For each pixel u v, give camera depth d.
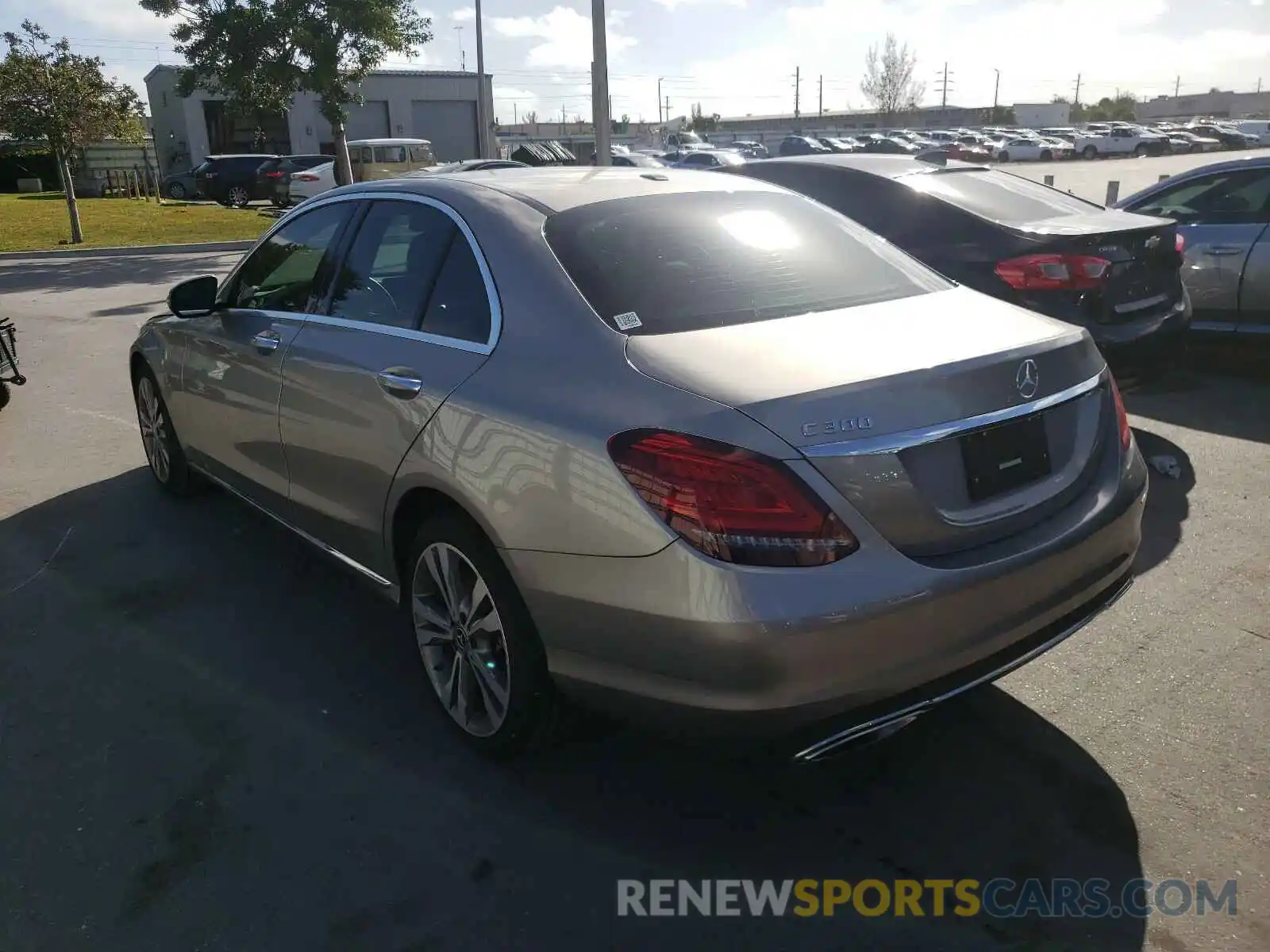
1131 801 2.85
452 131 44.16
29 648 3.86
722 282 2.98
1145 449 5.82
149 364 5.12
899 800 2.90
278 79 20.20
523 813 2.87
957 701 3.37
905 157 7.06
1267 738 3.12
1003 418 2.58
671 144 52.44
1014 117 100.06
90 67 19.58
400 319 3.31
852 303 3.00
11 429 6.87
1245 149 56.12
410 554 3.22
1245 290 7.14
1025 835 2.74
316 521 3.79
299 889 2.59
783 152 52.22
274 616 4.11
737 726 2.34
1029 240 5.70
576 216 3.14
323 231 3.92
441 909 2.52
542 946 2.40
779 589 2.25
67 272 15.91
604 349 2.65
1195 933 2.39
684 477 2.30
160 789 3.00
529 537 2.61
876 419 2.37
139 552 4.76
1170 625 3.83
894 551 2.37
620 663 2.49
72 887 2.61
